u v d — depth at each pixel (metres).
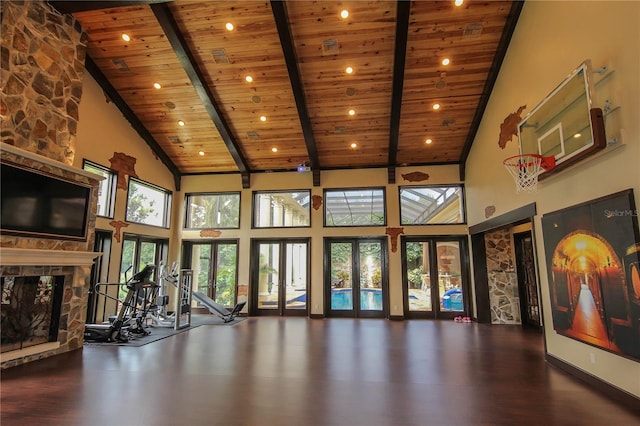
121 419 2.72
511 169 5.04
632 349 2.97
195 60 6.02
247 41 5.66
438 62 5.89
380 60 5.89
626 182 3.04
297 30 5.41
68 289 4.87
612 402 3.11
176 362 4.32
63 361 4.33
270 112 7.14
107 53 6.01
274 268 8.82
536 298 7.06
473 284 7.79
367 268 8.54
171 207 8.96
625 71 3.03
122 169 7.20
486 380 3.68
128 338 5.59
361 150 8.13
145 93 6.83
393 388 3.43
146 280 5.99
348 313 8.40
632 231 2.95
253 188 8.99
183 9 5.16
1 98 4.08
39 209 4.30
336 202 8.73
